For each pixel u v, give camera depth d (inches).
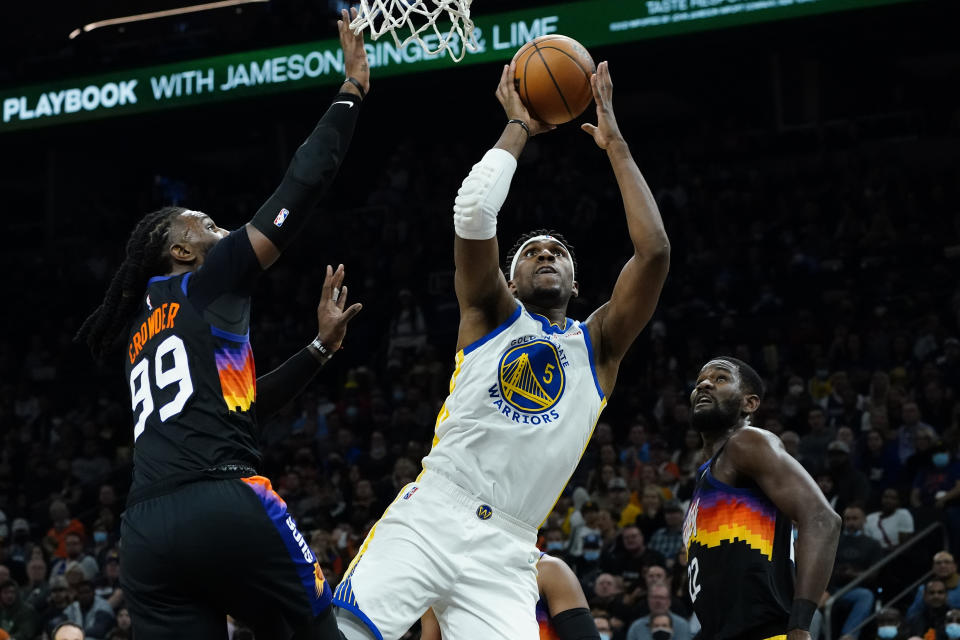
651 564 491.8
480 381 185.2
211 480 151.5
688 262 851.4
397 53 824.3
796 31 732.7
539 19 785.6
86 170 1125.7
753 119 1033.5
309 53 851.4
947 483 524.4
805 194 872.3
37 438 868.6
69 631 343.0
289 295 950.4
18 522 681.6
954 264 772.6
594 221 924.6
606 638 439.8
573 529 544.1
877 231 812.0
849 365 681.0
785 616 203.3
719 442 227.3
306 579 154.6
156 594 150.1
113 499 695.7
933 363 643.5
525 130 191.6
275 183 1106.1
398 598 179.0
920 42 962.7
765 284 803.4
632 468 593.0
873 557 475.5
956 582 446.0
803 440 582.9
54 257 1073.5
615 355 195.3
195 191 1138.0
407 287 917.2
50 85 922.1
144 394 157.3
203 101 877.2
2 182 1208.8
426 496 184.1
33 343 958.4
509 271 211.9
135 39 1007.0
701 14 749.3
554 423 184.9
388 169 1066.1
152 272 168.4
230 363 157.3
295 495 658.2
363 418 744.3
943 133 942.4
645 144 1041.5
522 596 183.6
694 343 727.1
